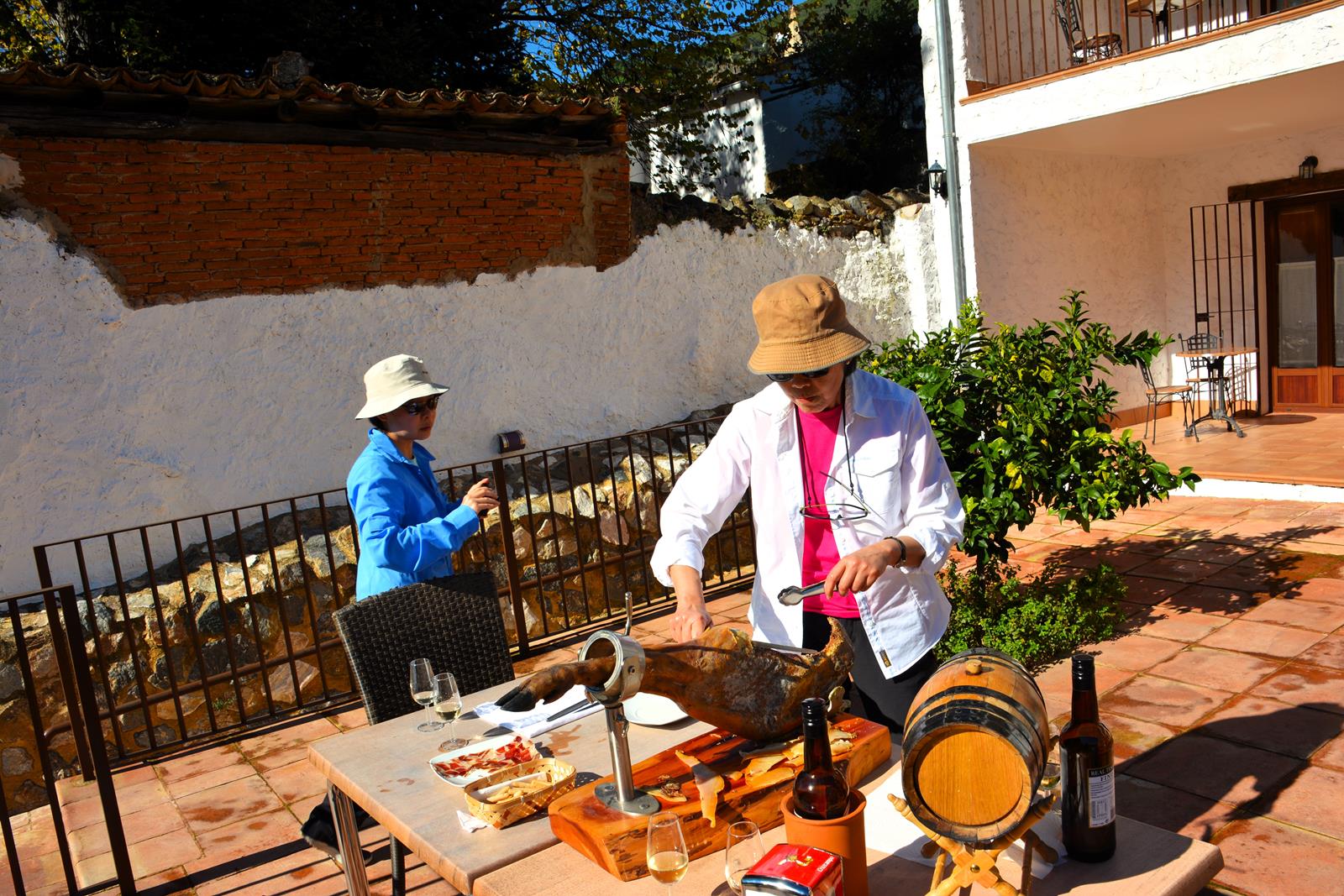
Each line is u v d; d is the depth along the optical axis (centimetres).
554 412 734
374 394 357
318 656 545
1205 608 550
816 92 1245
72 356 553
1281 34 694
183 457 590
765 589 291
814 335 246
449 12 1027
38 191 539
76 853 414
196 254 588
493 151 689
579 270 741
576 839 192
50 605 466
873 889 175
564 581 645
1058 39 1006
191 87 548
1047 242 971
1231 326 1044
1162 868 171
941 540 260
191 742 518
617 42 1160
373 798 225
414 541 339
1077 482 527
